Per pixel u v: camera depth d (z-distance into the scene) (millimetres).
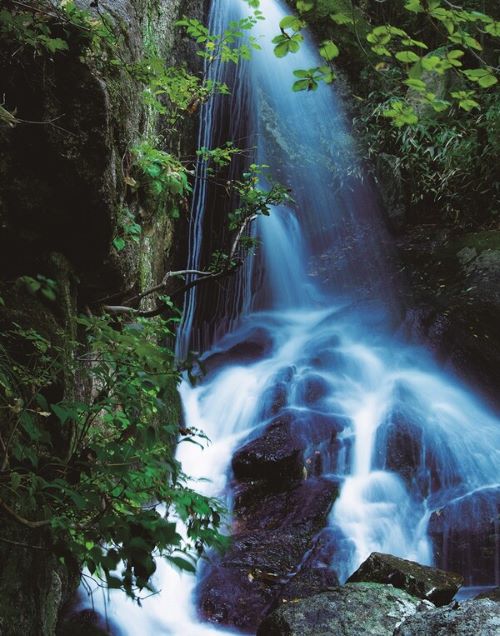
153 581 4699
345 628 3521
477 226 9367
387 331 7914
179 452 6391
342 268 9391
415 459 6055
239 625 4547
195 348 8195
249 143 9031
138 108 4262
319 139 9867
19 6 3035
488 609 3152
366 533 5434
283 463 6012
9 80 3047
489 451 6117
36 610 2615
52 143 3154
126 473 2158
